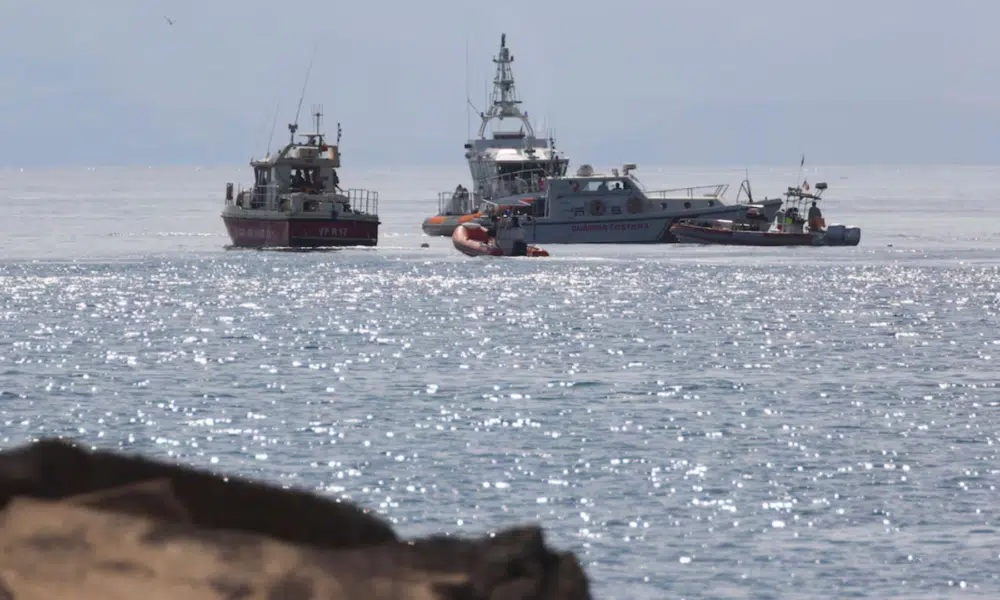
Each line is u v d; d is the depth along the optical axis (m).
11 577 6.23
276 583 6.43
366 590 6.50
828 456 100.62
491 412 121.50
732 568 70.19
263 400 128.62
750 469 95.38
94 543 6.51
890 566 70.50
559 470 94.75
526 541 7.04
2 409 123.50
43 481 6.97
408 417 118.44
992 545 74.44
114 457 7.28
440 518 81.50
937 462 98.25
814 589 66.75
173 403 126.69
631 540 75.88
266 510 7.29
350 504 7.60
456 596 6.59
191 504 7.10
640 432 111.06
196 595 6.28
